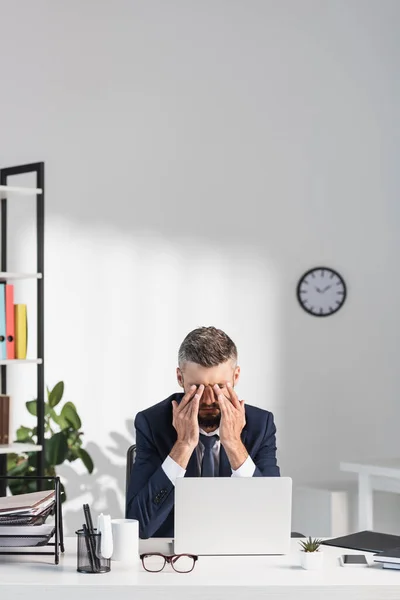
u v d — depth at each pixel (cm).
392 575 226
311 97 510
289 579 221
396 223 518
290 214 507
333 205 511
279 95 507
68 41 480
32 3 475
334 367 509
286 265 506
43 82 475
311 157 509
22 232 468
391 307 516
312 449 505
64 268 475
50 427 460
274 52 507
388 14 517
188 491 243
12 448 388
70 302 475
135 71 489
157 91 492
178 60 495
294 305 506
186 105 496
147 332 488
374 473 436
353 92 514
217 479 244
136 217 488
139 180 488
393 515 481
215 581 218
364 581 219
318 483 498
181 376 283
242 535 244
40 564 234
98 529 232
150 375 487
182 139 495
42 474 400
